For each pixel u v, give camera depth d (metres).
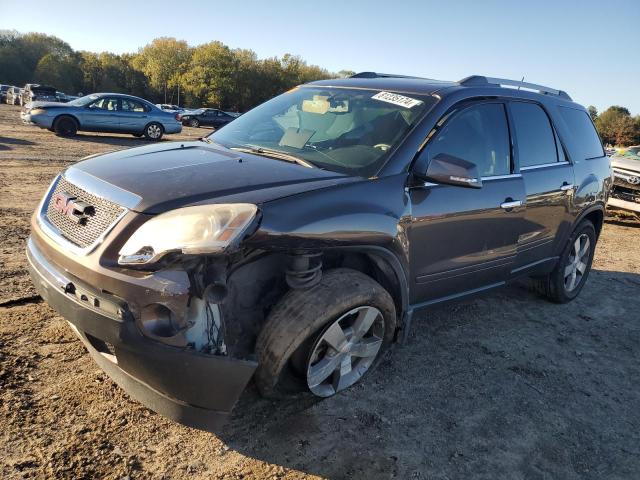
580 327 4.48
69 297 2.29
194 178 2.54
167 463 2.35
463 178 2.75
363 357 2.97
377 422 2.81
